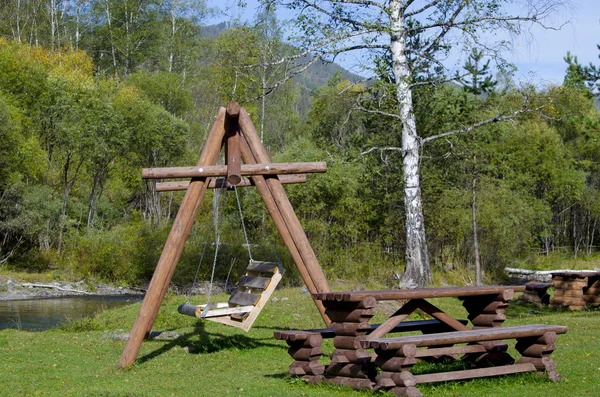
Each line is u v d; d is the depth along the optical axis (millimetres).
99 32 55875
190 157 45875
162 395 6875
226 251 30344
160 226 35969
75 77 39500
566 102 22156
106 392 6965
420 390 6863
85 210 39906
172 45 55750
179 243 9336
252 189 30469
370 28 17266
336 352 7133
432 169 24703
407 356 6457
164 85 50125
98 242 31641
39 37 52531
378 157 23219
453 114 20141
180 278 28625
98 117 37094
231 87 28141
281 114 51250
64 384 7625
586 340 10578
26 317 19469
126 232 33281
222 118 9789
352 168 28203
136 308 15641
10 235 32406
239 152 9781
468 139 20797
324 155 30672
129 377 8141
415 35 19234
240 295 10680
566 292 17406
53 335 11789
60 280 30297
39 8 53812
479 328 8125
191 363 9195
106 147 37250
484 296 8094
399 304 15180
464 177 24703
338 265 27688
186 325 12797
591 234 47344
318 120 38344
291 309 14594
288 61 17938
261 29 18312
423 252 17984
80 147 36281
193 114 53062
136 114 40719
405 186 18172
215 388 7254
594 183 45031
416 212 18031
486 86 18891
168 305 15219
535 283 18609
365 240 29797
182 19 56750
